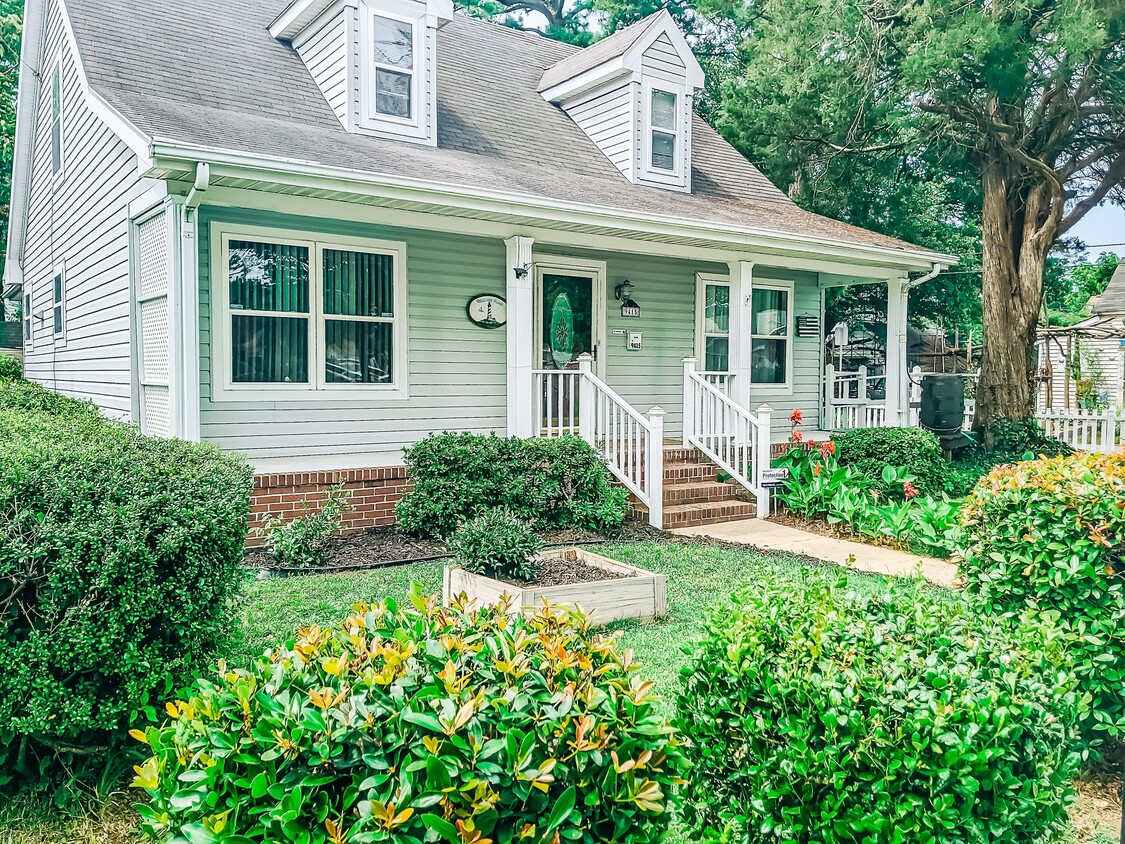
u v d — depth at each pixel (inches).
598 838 75.4
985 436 554.6
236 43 403.2
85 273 426.0
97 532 119.6
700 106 864.9
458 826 67.4
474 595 215.2
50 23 492.4
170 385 278.1
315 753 72.5
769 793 97.3
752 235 390.3
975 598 160.1
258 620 202.4
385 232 354.6
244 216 320.2
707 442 409.1
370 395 353.1
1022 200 557.9
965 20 466.3
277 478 299.0
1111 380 922.1
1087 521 146.3
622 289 440.8
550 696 78.3
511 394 349.7
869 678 93.5
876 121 620.1
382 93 378.9
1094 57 472.7
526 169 397.4
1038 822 97.4
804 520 368.5
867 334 949.2
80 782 127.2
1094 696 140.5
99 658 120.8
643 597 215.5
